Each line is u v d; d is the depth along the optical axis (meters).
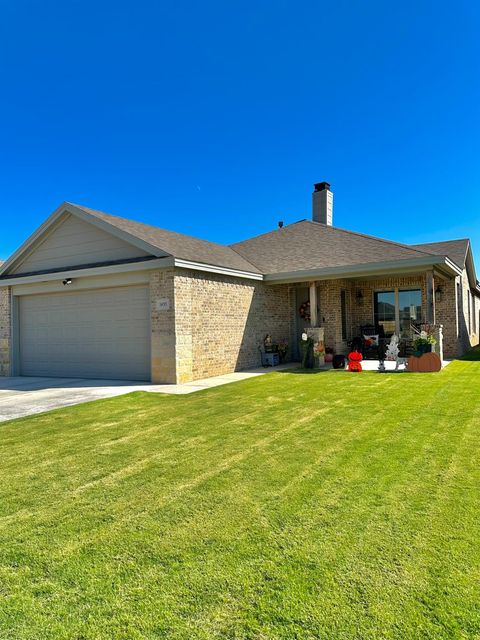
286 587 2.29
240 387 9.20
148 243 10.54
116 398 8.23
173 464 4.32
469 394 7.48
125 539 2.87
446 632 1.94
